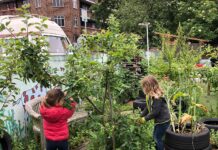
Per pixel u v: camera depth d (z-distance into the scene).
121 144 4.46
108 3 34.62
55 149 4.36
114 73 4.06
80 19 44.66
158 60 8.02
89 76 3.96
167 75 6.83
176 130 4.49
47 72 4.07
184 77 5.19
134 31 24.33
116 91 4.34
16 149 5.09
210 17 21.41
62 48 10.42
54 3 42.03
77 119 5.65
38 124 5.12
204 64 8.52
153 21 24.31
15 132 5.45
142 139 4.58
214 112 6.83
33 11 42.75
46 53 4.03
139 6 25.41
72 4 42.50
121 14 25.42
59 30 11.02
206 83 8.10
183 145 4.17
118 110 4.54
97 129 4.48
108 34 3.88
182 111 5.39
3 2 48.44
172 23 25.11
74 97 3.99
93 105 4.34
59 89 4.25
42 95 6.51
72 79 3.92
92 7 36.00
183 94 4.61
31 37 4.38
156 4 25.45
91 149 4.70
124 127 4.41
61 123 4.26
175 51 6.77
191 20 22.31
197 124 4.60
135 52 4.08
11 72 3.96
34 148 5.23
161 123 4.53
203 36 22.09
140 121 4.48
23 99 5.80
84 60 3.89
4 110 5.14
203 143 4.20
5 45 3.90
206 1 21.77
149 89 4.51
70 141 5.49
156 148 4.63
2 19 8.22
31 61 3.91
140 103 6.58
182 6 23.58
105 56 4.01
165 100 4.62
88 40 3.98
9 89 4.20
